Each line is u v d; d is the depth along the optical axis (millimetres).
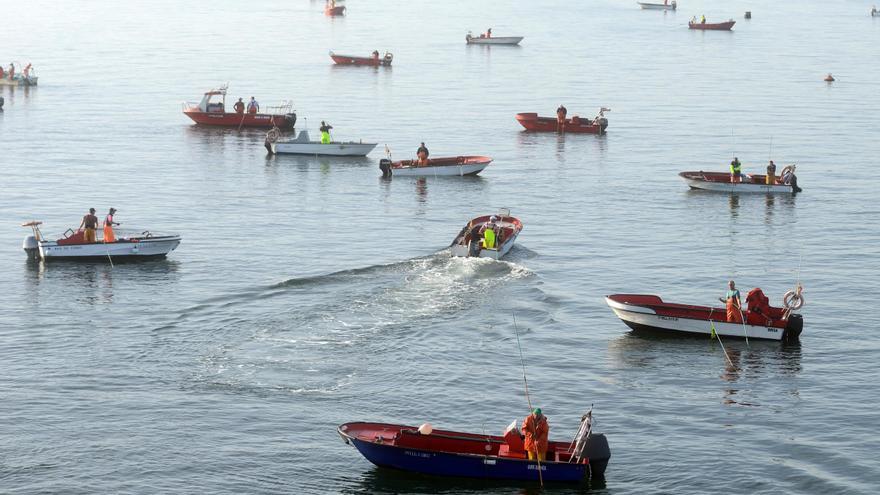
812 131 165375
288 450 56969
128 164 137000
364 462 55969
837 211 114812
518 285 86062
